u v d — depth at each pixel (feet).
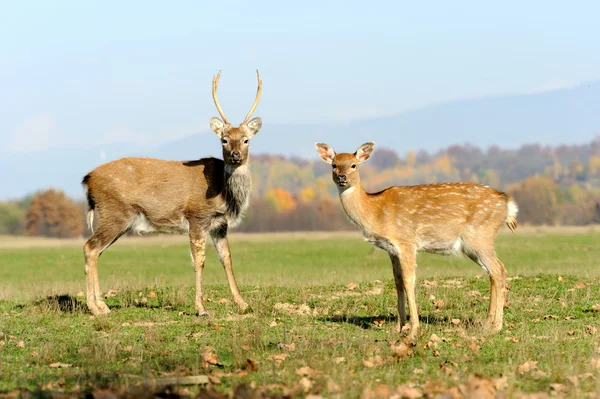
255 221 482.69
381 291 70.38
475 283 72.74
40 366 43.27
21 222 431.84
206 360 42.98
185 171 64.95
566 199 524.52
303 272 118.01
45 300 68.59
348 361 42.22
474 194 54.13
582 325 54.49
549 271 98.99
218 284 78.74
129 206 64.28
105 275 120.26
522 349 44.86
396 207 53.26
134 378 38.93
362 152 54.13
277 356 43.50
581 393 35.22
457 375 38.78
